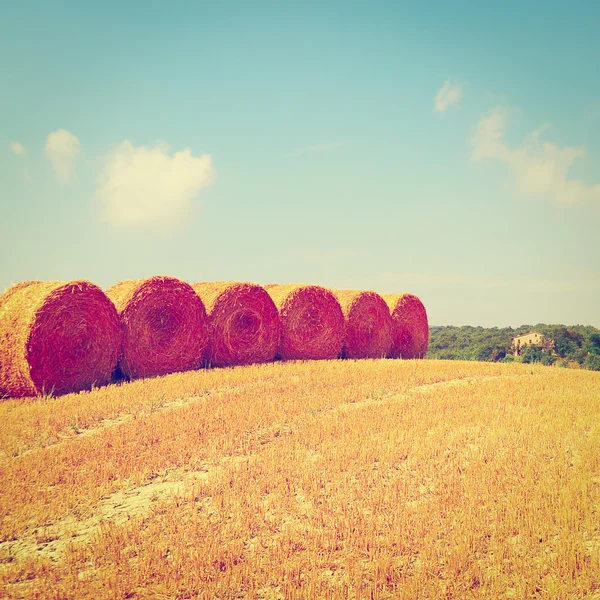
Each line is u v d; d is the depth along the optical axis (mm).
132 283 16969
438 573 5449
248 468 8281
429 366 19250
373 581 5328
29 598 5078
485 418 11312
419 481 7805
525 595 5066
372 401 13391
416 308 25781
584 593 5145
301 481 7680
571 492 7129
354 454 8867
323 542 6012
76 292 14555
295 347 20344
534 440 9578
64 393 14469
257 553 5828
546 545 5957
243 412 11586
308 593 5055
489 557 5770
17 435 10273
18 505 7102
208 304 18188
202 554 5719
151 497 7406
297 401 12727
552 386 15391
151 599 5082
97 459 8828
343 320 21688
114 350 15562
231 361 18547
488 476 7848
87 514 6938
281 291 20797
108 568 5562
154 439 9797
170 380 15031
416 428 10492
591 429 10359
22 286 15141
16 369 14031
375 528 6289
